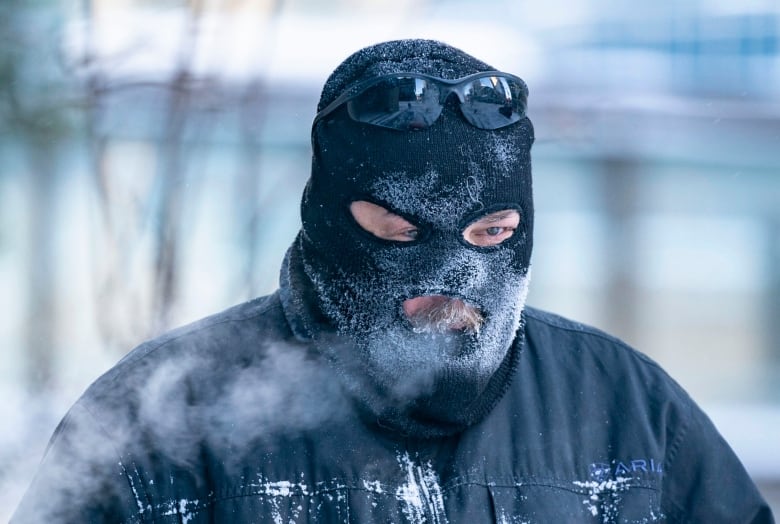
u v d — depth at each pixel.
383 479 3.52
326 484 3.48
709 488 3.96
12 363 9.77
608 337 4.11
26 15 6.73
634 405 3.90
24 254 10.77
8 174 10.73
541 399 3.83
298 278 3.81
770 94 13.23
